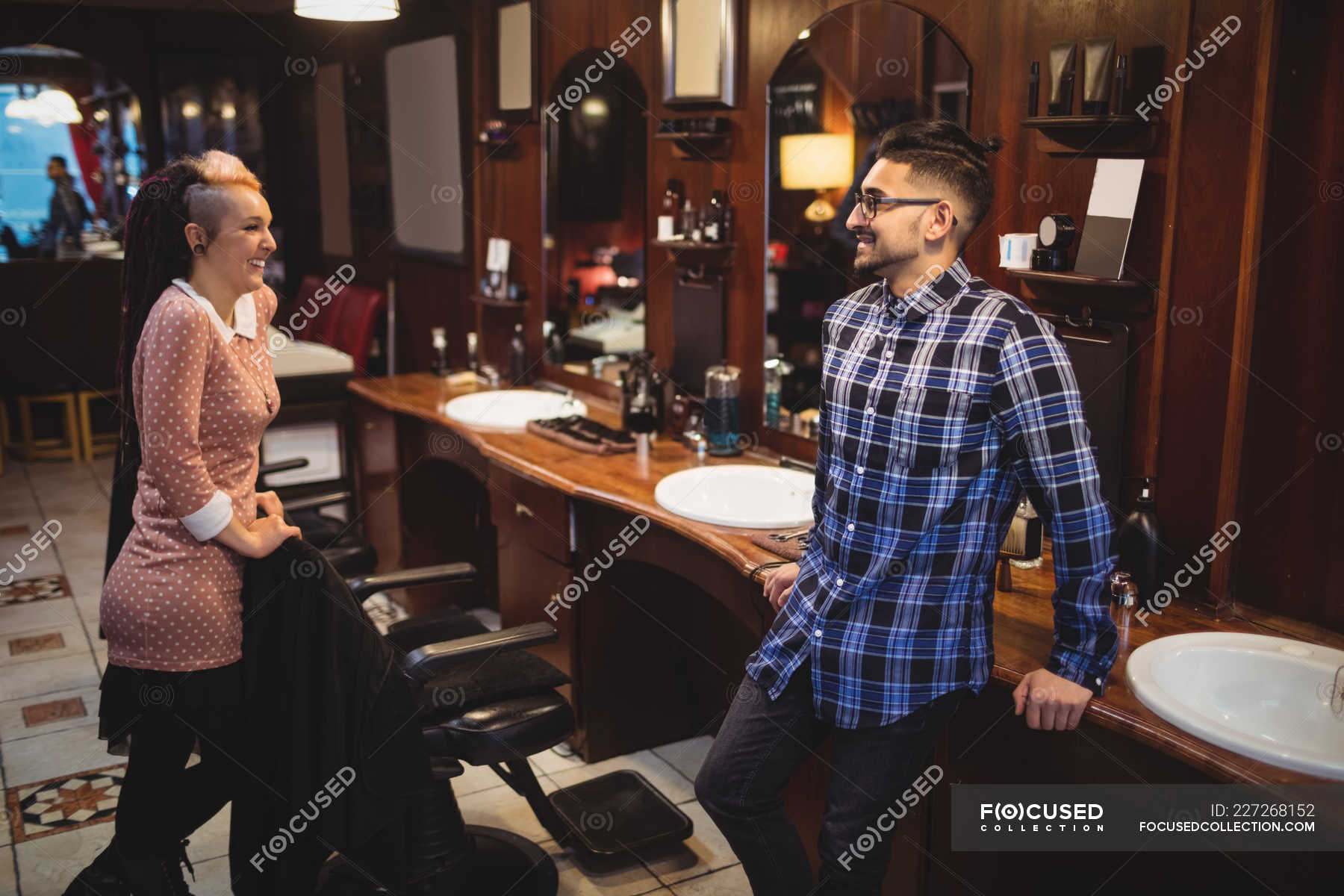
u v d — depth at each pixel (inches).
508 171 167.6
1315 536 78.0
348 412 182.1
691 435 128.8
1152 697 65.7
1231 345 79.6
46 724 129.3
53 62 365.1
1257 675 71.8
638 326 144.2
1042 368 63.1
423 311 206.2
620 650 123.0
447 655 86.8
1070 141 87.4
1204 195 80.0
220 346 79.4
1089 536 63.5
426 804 95.6
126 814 83.1
